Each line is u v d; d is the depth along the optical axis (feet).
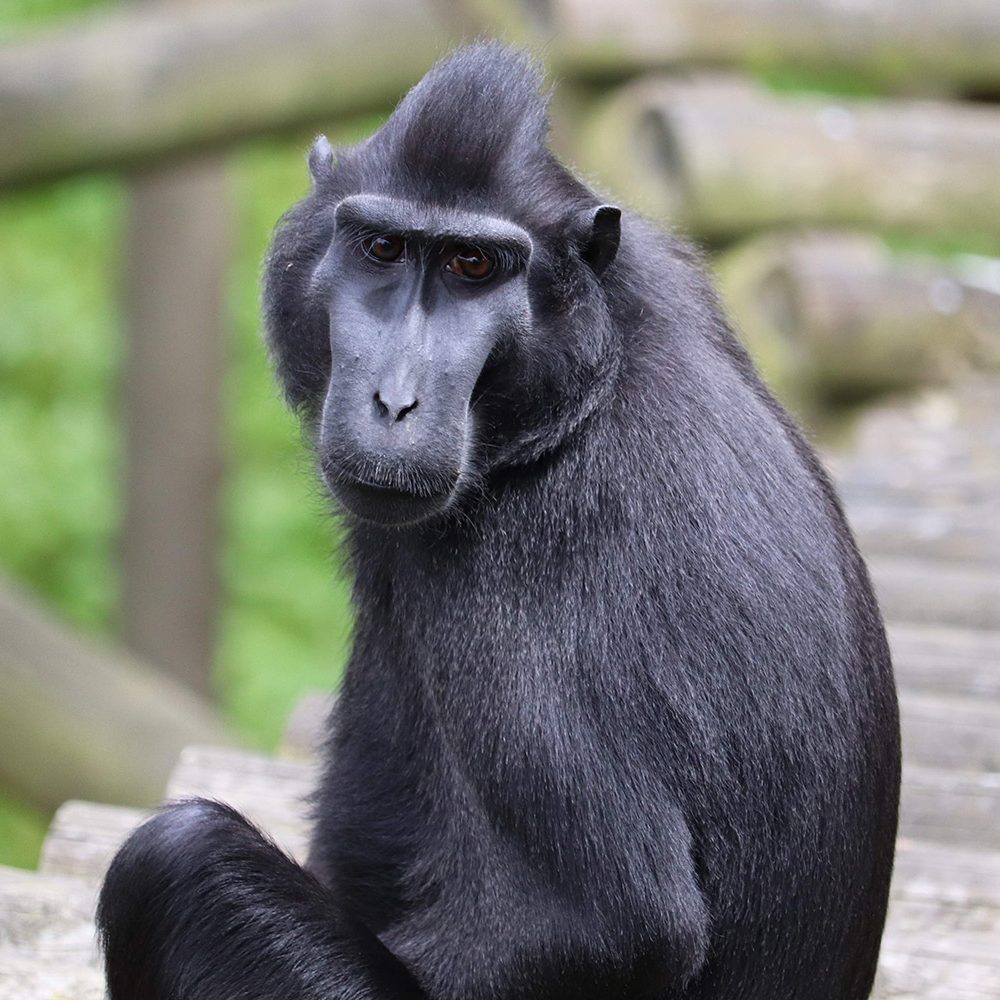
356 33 122.01
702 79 124.77
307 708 73.51
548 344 43.91
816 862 42.88
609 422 43.37
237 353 184.75
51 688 105.09
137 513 155.63
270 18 121.80
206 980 43.91
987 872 57.06
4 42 121.39
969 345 118.83
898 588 81.46
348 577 50.14
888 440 107.96
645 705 41.81
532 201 44.11
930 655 73.97
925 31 129.39
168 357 153.17
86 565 168.25
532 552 43.11
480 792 42.98
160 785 105.09
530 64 45.98
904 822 62.64
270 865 44.88
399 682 47.01
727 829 42.34
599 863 41.50
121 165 123.13
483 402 44.01
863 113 123.24
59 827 60.85
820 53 127.54
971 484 94.43
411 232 43.52
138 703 107.65
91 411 179.22
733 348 47.26
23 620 107.24
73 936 51.96
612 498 42.70
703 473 42.83
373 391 43.32
